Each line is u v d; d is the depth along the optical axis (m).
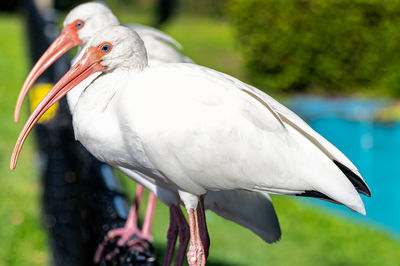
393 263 9.72
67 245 7.25
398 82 16.09
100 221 5.69
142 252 4.78
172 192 5.44
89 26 6.54
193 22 32.34
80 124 4.86
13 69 19.73
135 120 4.64
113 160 4.99
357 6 16.08
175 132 4.62
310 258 9.59
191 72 4.80
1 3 35.56
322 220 11.31
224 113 4.66
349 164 4.67
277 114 4.71
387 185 13.07
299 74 16.77
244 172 4.73
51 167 7.96
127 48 4.83
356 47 16.27
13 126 14.50
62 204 7.50
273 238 5.64
